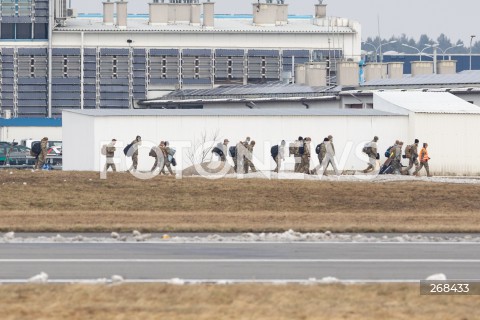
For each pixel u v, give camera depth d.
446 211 190.00
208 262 108.94
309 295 85.31
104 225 147.62
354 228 145.62
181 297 84.00
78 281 93.88
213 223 154.38
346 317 76.31
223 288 88.12
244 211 188.50
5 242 127.06
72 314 76.69
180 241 129.00
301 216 170.25
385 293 86.69
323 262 109.50
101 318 75.38
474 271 103.38
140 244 125.62
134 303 81.38
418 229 145.88
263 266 106.06
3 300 82.44
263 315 76.62
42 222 154.38
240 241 129.50
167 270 102.88
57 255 114.31
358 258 113.12
